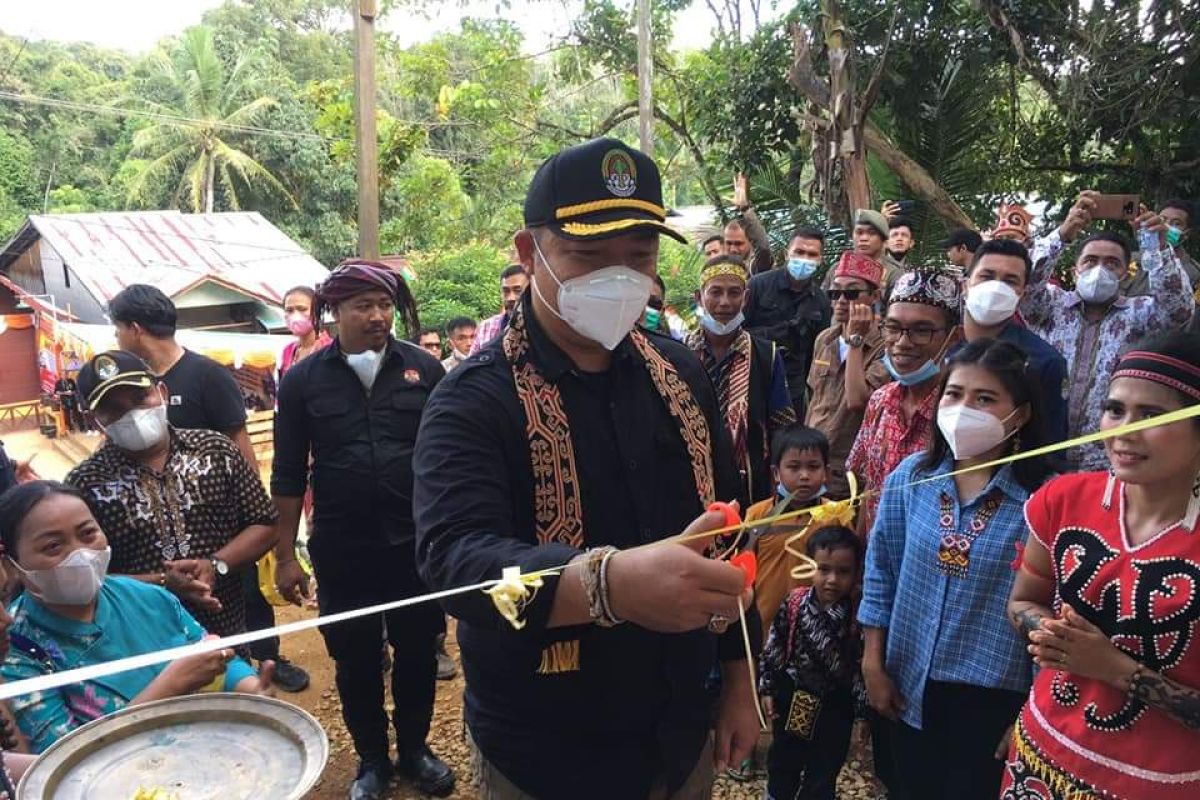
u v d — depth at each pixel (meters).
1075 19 7.84
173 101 27.62
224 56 29.42
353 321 2.99
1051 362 2.78
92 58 34.56
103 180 27.52
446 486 1.31
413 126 14.40
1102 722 1.68
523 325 1.46
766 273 5.21
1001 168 9.04
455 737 3.53
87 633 2.02
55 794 1.21
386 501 3.00
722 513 1.16
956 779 2.14
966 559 2.10
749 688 1.70
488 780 1.55
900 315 2.73
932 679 2.14
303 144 25.33
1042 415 2.11
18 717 1.89
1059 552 1.81
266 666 2.00
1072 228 3.81
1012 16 7.84
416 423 3.08
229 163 24.75
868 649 2.34
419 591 3.05
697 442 1.56
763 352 3.49
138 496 2.58
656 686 1.48
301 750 1.30
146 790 1.21
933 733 2.18
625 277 1.33
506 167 15.66
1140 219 3.76
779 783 2.81
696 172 14.59
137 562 2.59
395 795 3.14
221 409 3.38
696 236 11.76
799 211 9.03
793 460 3.01
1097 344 3.66
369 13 9.12
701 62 12.29
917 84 8.73
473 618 1.20
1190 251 7.61
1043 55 8.16
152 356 3.30
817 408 3.88
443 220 16.92
